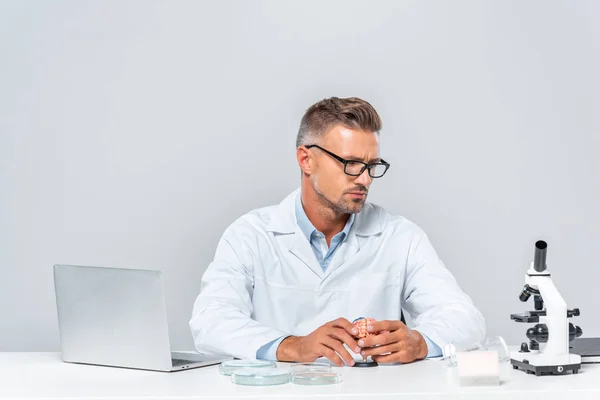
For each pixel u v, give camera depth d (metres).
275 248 2.62
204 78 4.15
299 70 4.16
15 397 1.65
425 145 4.17
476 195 4.18
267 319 2.62
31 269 4.13
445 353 2.11
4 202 4.13
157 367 1.99
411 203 4.17
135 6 4.14
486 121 4.18
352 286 2.64
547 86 4.19
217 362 2.11
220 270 2.55
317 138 2.46
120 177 4.15
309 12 4.17
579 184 4.21
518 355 1.96
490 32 4.18
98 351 2.08
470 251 4.19
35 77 4.13
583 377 1.85
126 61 4.14
